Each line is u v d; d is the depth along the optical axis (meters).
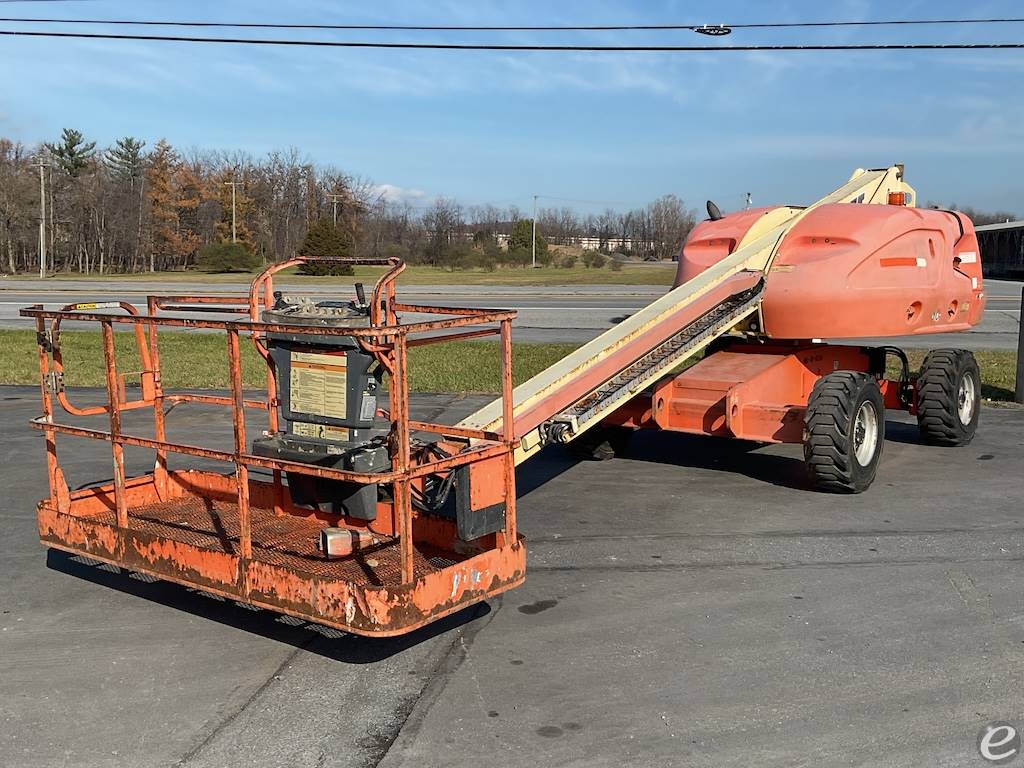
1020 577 5.99
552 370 6.99
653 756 3.85
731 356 9.11
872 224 8.83
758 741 3.97
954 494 8.04
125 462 9.38
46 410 5.75
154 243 90.75
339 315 5.11
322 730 4.09
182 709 4.29
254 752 3.90
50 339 5.73
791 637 5.07
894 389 9.97
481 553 5.12
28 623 5.34
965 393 10.05
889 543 6.70
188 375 15.58
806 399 9.20
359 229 91.12
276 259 94.50
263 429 11.10
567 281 48.66
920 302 9.07
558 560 6.36
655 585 5.88
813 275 8.57
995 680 4.54
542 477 8.78
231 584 4.72
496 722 4.15
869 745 3.94
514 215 120.31
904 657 4.81
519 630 5.19
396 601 4.25
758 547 6.62
